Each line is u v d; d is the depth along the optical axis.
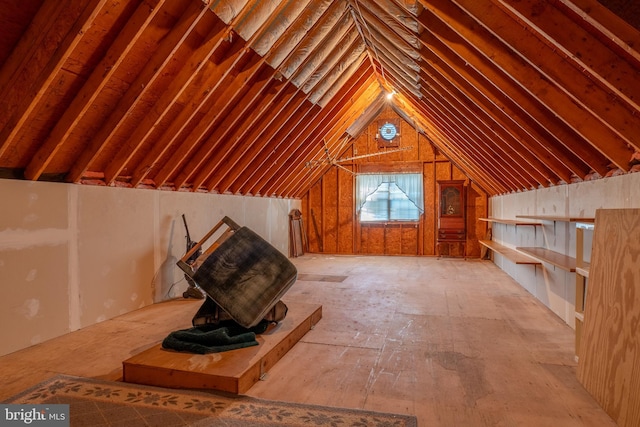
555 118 3.21
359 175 10.03
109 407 2.20
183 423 2.04
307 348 3.22
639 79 2.08
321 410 2.20
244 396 2.35
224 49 3.75
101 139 3.46
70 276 3.64
